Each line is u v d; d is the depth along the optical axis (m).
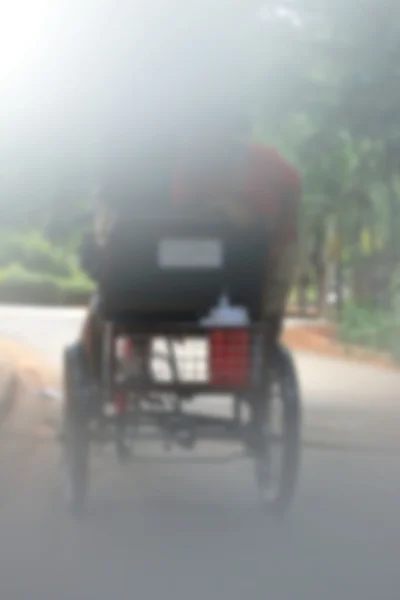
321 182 37.78
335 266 61.94
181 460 12.42
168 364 11.88
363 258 46.53
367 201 40.22
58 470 15.01
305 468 15.36
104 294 11.94
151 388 11.83
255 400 12.04
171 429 12.02
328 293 62.75
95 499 13.04
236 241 11.91
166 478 14.36
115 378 11.83
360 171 36.25
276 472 12.13
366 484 14.12
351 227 43.38
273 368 12.00
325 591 9.16
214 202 11.82
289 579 9.54
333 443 17.88
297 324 57.38
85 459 12.05
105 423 12.13
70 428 12.13
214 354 11.84
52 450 16.72
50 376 29.25
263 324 11.87
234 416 12.70
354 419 21.31
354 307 43.25
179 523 11.78
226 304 11.97
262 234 11.88
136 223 11.77
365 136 29.69
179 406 12.27
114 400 11.98
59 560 10.15
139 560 10.16
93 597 8.94
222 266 11.91
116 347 11.85
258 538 11.10
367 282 50.66
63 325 54.06
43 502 12.88
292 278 12.28
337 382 29.17
